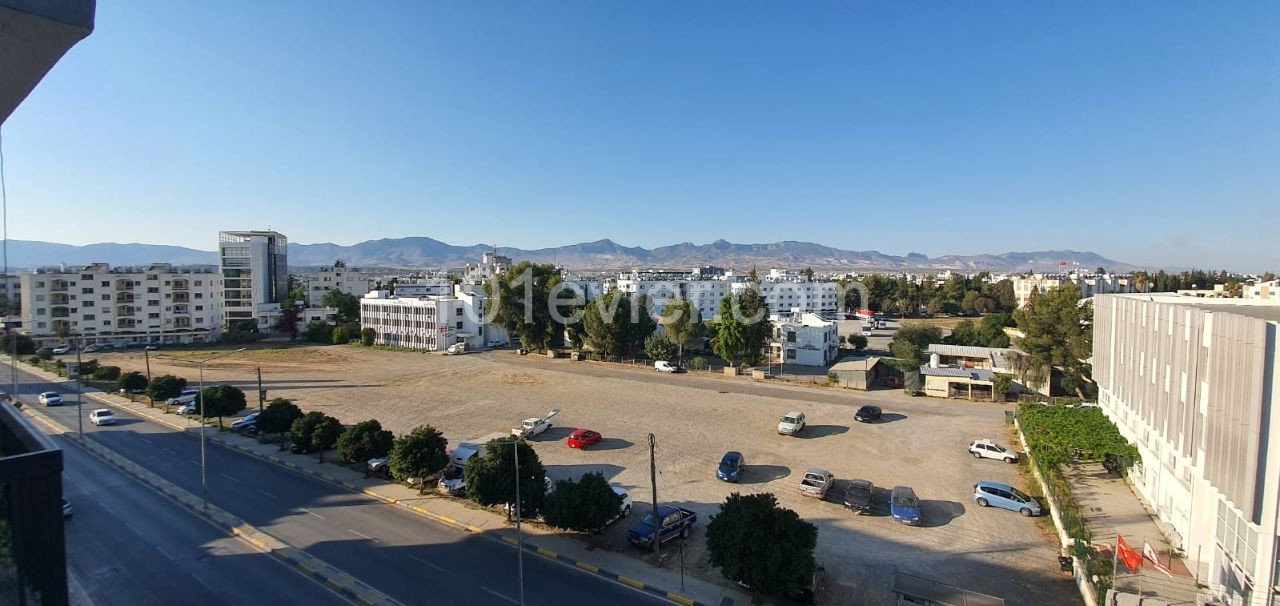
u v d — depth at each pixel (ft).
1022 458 113.50
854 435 131.03
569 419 145.89
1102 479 99.96
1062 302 168.76
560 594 65.57
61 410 156.25
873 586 67.62
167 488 97.76
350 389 184.24
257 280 354.74
